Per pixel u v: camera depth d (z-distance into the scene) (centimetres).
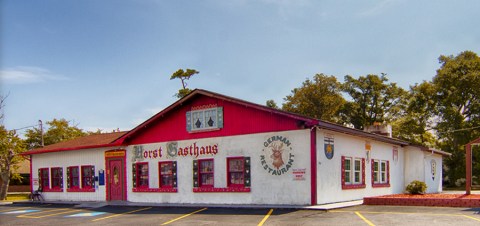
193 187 2203
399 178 2802
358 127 5750
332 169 1969
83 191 2706
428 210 1625
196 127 2212
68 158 2828
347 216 1505
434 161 3142
